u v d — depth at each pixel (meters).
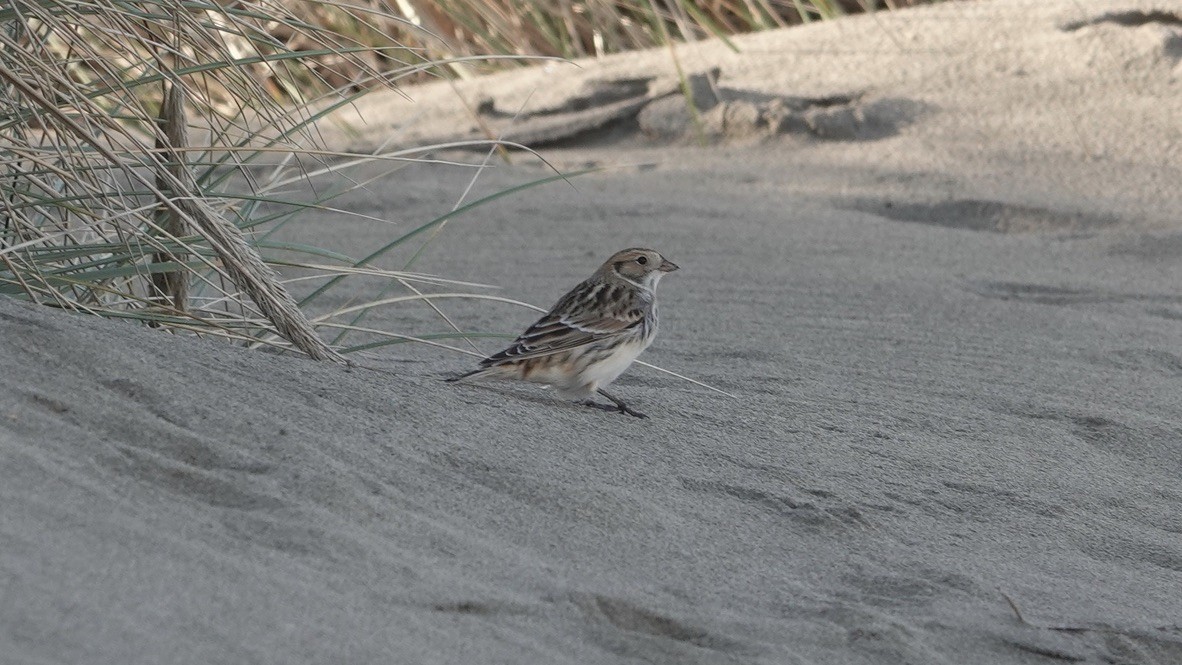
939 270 13.94
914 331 11.64
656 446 7.67
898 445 8.43
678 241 15.14
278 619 4.61
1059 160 17.55
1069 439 9.02
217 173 12.08
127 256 7.86
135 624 4.31
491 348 10.85
